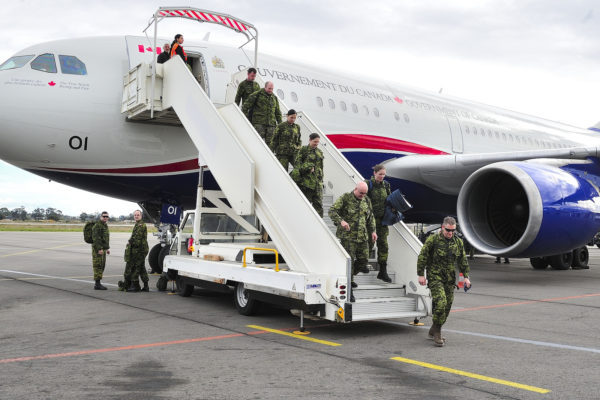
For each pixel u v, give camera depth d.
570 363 4.59
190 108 7.93
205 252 8.17
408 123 13.30
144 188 10.23
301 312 5.82
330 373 4.21
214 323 6.28
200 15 9.02
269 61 11.31
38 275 11.83
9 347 5.00
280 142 7.23
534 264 15.33
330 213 6.00
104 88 9.48
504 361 4.65
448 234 5.34
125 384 3.86
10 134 8.92
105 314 6.81
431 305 6.16
